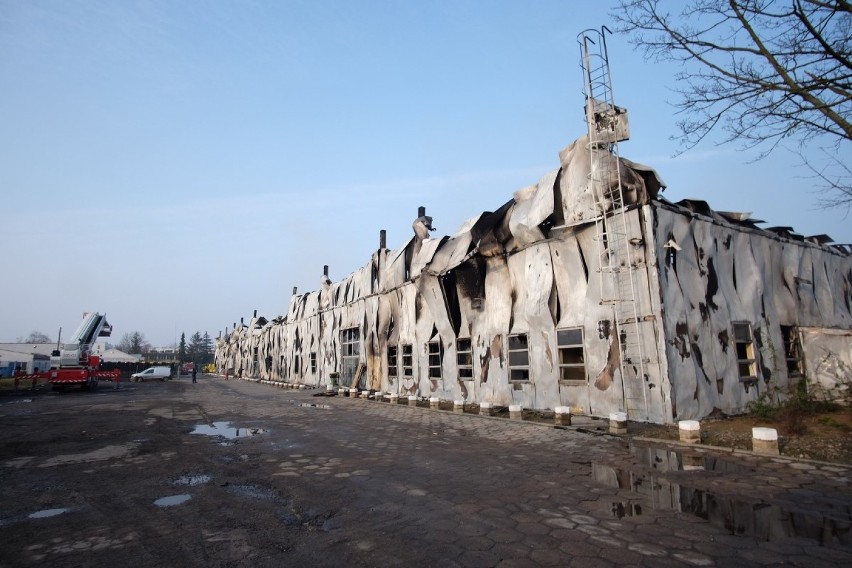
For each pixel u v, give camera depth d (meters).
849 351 14.14
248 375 55.25
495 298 15.66
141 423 13.30
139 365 69.88
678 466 6.84
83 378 29.81
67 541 4.49
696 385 10.61
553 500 5.45
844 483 5.74
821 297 15.69
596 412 11.73
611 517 4.85
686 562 3.78
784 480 5.93
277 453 8.64
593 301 12.06
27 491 6.27
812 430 8.66
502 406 14.91
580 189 12.35
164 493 6.12
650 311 10.59
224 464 7.79
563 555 3.95
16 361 65.44
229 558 4.05
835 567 3.66
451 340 17.64
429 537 4.43
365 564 3.88
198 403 19.97
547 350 13.31
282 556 4.08
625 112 11.24
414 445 9.20
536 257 13.95
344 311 28.11
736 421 10.28
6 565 3.96
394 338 21.75
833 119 6.63
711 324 11.38
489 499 5.55
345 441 9.81
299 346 36.41
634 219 11.05
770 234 14.09
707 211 12.28
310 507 5.42
